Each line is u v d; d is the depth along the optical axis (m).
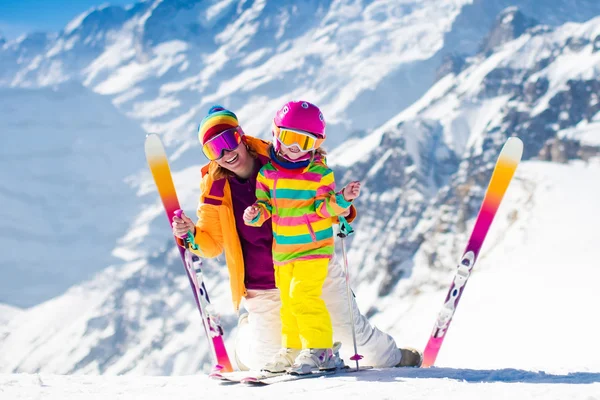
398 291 110.69
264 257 5.18
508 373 4.14
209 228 5.22
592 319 42.81
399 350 5.48
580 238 64.19
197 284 5.77
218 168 5.17
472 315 51.19
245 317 5.70
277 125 4.70
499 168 5.81
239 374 4.63
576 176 84.31
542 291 51.94
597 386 3.39
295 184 4.76
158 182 6.17
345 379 4.02
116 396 3.59
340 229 4.69
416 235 123.25
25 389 3.87
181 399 3.47
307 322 4.60
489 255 70.44
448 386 3.55
